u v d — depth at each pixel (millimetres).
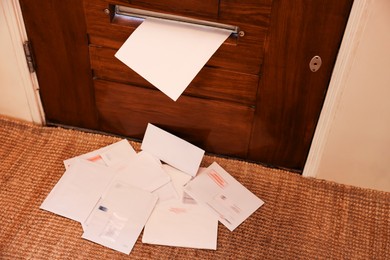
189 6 1008
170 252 1063
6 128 1317
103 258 1046
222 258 1062
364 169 1187
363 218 1160
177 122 1247
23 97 1279
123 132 1316
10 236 1072
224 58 1075
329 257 1079
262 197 1193
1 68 1220
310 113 1129
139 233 1091
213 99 1166
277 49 1029
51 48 1162
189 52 1032
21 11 1104
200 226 1113
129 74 1167
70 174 1203
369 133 1108
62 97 1271
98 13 1065
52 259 1036
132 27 1073
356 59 987
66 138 1305
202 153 1206
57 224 1102
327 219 1154
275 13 971
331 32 975
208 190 1192
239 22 1006
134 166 1230
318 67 1038
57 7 1076
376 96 1037
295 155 1231
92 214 1119
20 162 1241
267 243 1097
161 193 1174
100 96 1241
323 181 1237
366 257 1083
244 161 1282
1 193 1162
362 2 905
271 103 1134
